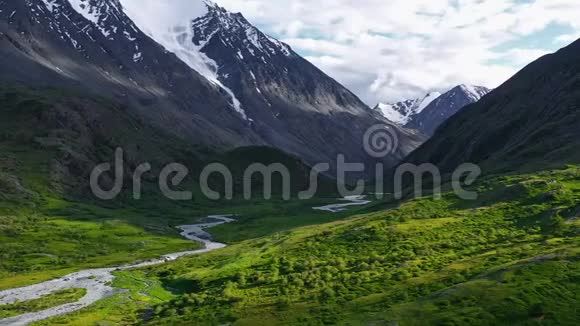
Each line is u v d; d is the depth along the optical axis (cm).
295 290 8494
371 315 6244
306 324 6456
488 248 9006
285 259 11050
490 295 5956
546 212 10731
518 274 6381
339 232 12794
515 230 10119
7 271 14000
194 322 7556
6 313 9500
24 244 16912
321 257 10694
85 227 19950
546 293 5778
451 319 5594
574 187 12412
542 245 8119
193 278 10988
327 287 8212
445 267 7912
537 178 14025
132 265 14562
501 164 19738
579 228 9075
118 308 9375
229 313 7662
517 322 5362
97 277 12556
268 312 7325
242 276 10075
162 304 9212
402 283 7525
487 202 13062
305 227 16638
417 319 5778
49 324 8444
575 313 5347
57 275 13062
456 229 10988
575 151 17100
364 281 8181
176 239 19525
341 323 6162
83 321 8450
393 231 11438
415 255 9406
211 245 18275
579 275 6072
